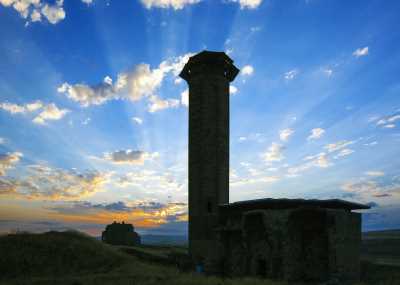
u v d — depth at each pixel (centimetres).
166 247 6225
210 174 4116
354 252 2694
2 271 3027
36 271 3130
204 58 4316
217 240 3206
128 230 6931
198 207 4059
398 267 3434
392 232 13388
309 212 2792
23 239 3788
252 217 2964
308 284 2480
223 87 4391
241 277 2772
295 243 2705
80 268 3341
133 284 2502
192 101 4369
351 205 2792
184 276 2877
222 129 4275
